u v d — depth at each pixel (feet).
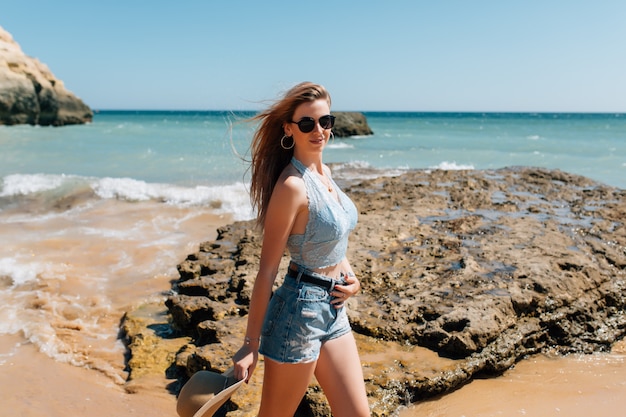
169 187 42.60
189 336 16.81
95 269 23.73
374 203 28.48
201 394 7.86
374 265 18.93
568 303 16.79
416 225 23.62
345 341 8.54
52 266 23.82
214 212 35.06
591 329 16.51
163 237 28.94
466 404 12.83
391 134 135.33
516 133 143.54
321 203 8.14
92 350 16.56
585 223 24.29
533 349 15.55
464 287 17.01
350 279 8.63
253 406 11.94
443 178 35.86
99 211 35.42
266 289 8.02
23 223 31.96
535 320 16.06
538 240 21.29
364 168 57.57
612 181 53.11
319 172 8.85
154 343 16.38
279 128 8.65
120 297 20.66
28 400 13.53
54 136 106.63
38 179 45.73
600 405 12.75
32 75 135.33
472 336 14.42
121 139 101.65
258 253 21.24
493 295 16.24
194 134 119.65
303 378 8.27
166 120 254.06
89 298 20.51
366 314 15.79
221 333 15.07
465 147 93.35
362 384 8.48
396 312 15.76
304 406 12.13
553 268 18.31
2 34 137.90
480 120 305.12
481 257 19.45
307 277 8.31
